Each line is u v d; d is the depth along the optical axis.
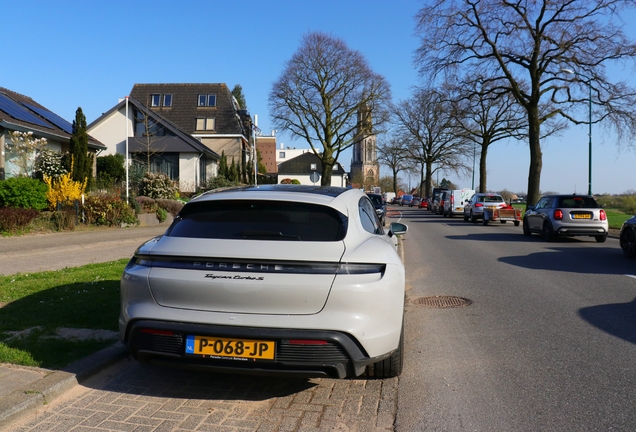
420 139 57.84
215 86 48.88
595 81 27.89
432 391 4.22
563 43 27.47
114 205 18.75
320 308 3.60
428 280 9.58
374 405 3.95
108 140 37.19
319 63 46.69
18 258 11.18
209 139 46.62
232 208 4.24
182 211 4.38
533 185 30.17
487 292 8.36
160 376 4.52
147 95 46.81
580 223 16.44
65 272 9.02
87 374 4.37
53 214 16.20
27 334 5.27
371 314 3.68
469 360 4.99
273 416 3.74
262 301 3.59
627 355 5.09
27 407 3.68
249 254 3.68
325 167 49.03
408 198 80.06
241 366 3.60
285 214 4.13
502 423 3.62
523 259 12.48
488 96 32.66
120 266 9.89
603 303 7.44
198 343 3.63
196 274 3.69
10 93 26.44
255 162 46.75
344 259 3.70
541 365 4.82
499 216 27.56
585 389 4.22
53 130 23.53
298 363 3.54
